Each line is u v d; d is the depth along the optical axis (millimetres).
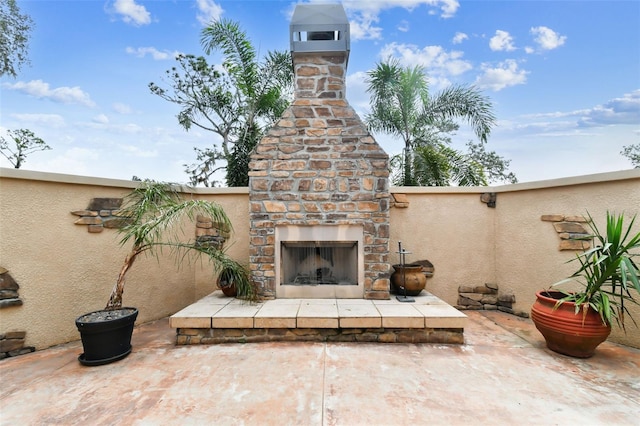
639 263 3004
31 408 2107
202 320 3230
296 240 3943
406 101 6539
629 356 2896
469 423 1919
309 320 3217
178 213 3271
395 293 4238
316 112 3969
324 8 4000
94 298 3588
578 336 2748
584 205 3521
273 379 2477
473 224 4652
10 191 3031
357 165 3926
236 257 4680
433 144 6664
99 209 3652
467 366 2705
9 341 2988
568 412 2021
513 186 4281
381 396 2227
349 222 3896
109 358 2809
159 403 2156
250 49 6160
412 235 4695
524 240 4164
